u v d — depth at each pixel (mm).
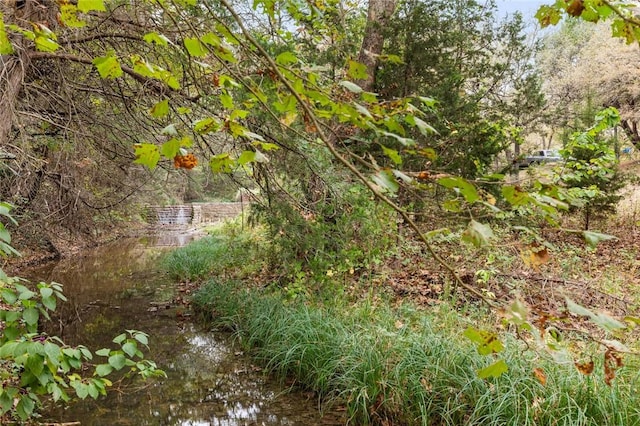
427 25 6785
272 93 1970
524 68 8820
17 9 3521
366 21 7453
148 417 4117
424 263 7141
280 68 1254
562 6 1181
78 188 6668
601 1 1108
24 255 11047
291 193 5383
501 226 6715
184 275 10102
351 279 6656
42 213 6574
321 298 5941
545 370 3613
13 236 8484
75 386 2363
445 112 6605
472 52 7758
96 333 6496
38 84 4922
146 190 7914
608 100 14828
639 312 5219
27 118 4594
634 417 3131
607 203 9195
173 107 3613
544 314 1005
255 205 6031
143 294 8883
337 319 5246
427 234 970
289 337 5164
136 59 1240
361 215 5395
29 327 2219
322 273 5809
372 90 7059
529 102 8750
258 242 8898
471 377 3754
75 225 8031
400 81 6930
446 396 3805
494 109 8484
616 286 6176
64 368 2238
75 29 4195
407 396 3877
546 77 18172
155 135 4988
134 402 4406
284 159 4688
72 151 5562
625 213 11102
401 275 6926
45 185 6523
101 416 4113
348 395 4180
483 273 6074
